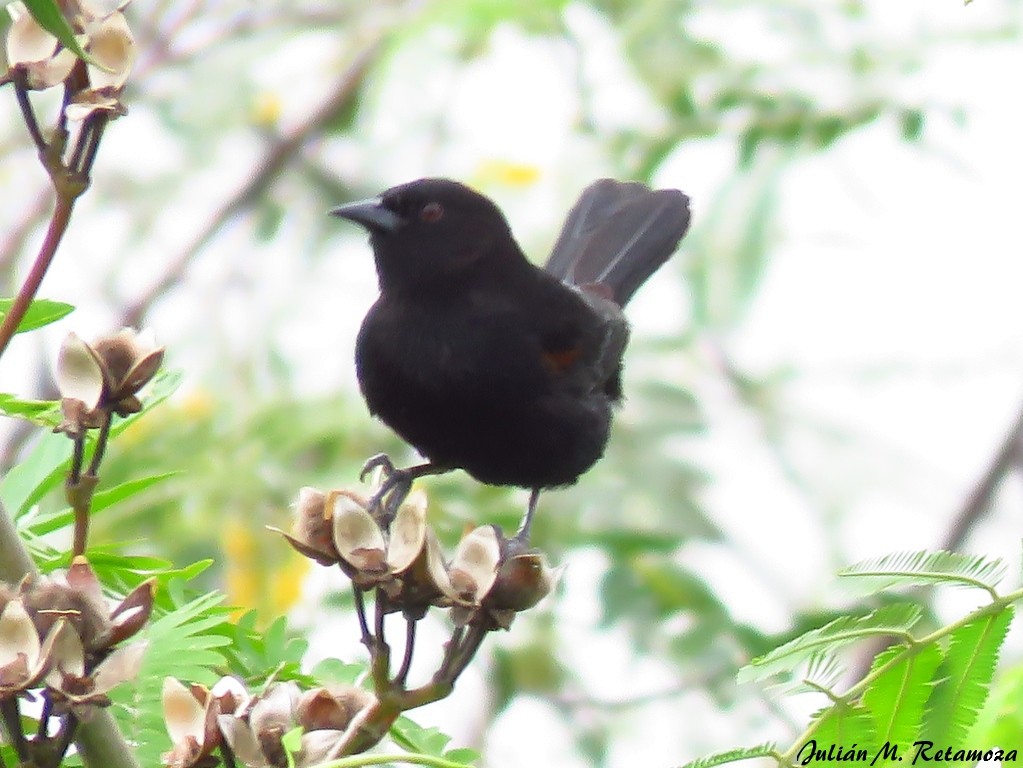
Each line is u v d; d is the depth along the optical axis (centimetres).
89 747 454
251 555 999
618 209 1180
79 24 442
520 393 879
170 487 1001
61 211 444
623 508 1200
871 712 450
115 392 454
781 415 1534
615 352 962
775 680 579
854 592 460
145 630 511
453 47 1286
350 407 1135
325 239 1536
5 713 408
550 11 1251
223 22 1568
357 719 443
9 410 516
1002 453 1384
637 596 1137
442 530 1052
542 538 1126
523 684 1167
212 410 1073
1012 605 449
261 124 1568
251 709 445
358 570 435
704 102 1222
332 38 1591
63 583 411
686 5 1245
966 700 450
